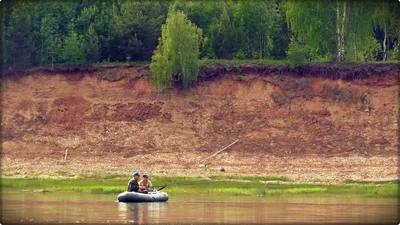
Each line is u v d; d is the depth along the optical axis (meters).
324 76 191.12
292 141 176.50
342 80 190.00
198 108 187.38
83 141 179.88
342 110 184.00
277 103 186.75
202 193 123.88
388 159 166.88
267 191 126.56
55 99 192.38
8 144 179.50
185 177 153.00
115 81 196.00
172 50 190.00
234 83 192.38
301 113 184.25
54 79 197.62
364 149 172.12
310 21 198.50
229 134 179.88
